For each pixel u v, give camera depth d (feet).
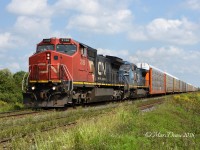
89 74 86.28
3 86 125.39
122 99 120.78
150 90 158.20
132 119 55.62
